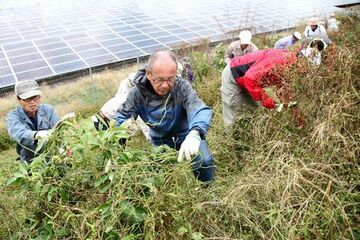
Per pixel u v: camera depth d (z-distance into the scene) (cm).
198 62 702
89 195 192
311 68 254
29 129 324
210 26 1443
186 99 238
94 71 1109
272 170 223
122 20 1620
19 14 1981
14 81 1052
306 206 185
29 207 198
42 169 192
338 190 200
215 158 287
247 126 301
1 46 1362
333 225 180
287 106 264
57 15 1872
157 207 179
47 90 934
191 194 197
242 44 581
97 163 188
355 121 227
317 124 238
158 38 1337
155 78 214
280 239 183
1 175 237
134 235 175
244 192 202
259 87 315
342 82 242
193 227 191
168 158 199
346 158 212
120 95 390
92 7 2023
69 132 200
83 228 177
